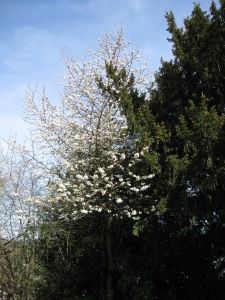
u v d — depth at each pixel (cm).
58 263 1572
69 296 1570
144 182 1385
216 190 1221
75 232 1551
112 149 1475
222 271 1359
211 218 1297
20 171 1544
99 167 1426
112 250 1498
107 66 1480
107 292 1473
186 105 1426
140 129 1309
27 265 1395
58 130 1521
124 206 1412
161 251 1377
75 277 1580
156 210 1290
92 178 1423
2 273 1390
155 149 1331
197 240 1357
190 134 1216
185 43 1455
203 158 1205
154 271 1387
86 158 1492
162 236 1362
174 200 1267
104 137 1471
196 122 1220
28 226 1434
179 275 1432
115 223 1506
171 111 1432
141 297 1325
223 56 1386
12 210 1454
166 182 1262
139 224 1279
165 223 1359
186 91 1411
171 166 1248
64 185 1431
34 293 1483
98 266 1606
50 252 1588
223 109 1348
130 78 1517
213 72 1382
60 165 1540
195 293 1385
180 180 1258
